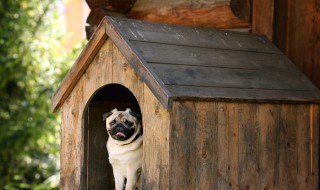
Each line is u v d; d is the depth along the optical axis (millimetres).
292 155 4172
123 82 3850
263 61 4273
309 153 4281
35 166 9727
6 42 9180
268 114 4020
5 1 9305
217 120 3758
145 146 3711
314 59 4648
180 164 3607
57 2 9766
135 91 3770
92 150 4438
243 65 4105
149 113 3686
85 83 4105
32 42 9289
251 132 3930
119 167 4141
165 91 3512
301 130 4223
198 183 3686
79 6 11367
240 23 4781
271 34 4648
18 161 9594
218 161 3773
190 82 3686
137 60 3686
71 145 4211
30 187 9578
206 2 4914
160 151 3619
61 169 4281
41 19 9461
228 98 3738
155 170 3650
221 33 4355
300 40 4711
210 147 3732
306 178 4270
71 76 4125
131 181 4102
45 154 9930
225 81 3859
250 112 3922
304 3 4703
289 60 4461
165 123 3588
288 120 4141
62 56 9523
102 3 5156
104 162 4508
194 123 3656
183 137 3613
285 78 4223
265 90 3988
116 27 3828
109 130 4062
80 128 4148
